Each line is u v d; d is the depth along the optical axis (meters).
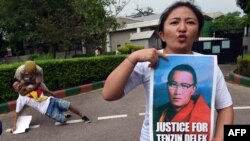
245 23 16.61
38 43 28.97
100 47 21.77
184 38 1.74
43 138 5.73
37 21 24.67
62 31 21.12
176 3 1.79
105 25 19.97
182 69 1.73
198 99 1.73
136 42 33.50
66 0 22.31
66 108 6.48
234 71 12.89
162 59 1.73
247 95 8.44
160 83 1.73
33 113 7.51
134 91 9.90
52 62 10.27
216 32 39.47
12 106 8.36
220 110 1.83
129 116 6.80
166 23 1.78
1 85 8.66
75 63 11.04
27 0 27.94
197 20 1.76
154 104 1.74
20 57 35.53
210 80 1.73
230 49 19.44
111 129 5.95
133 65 1.68
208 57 1.73
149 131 1.75
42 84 6.51
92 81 11.78
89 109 7.77
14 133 6.11
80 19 21.05
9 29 30.89
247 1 15.91
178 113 1.73
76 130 6.04
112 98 1.72
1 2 29.22
